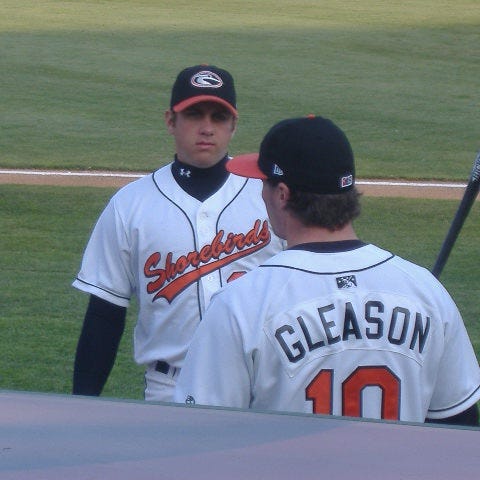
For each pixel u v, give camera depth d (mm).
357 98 66688
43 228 35750
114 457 5484
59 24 94062
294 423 6043
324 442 5762
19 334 25031
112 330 12922
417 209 39938
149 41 86375
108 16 99625
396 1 113312
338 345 8578
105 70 73688
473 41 89938
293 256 8844
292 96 66812
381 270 8875
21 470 5324
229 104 12586
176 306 12398
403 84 71938
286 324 8547
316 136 8750
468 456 5602
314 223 8883
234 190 12703
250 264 12602
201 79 12602
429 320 8812
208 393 8680
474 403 9125
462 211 15062
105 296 12758
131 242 12602
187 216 12492
